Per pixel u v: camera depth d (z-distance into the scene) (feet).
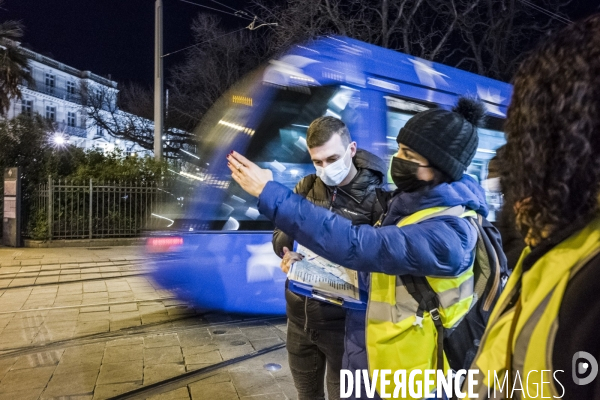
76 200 41.14
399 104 16.84
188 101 79.77
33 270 27.09
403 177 5.19
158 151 47.85
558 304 2.57
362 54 16.72
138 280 24.06
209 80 77.15
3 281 23.86
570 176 2.62
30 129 46.65
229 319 16.98
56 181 40.91
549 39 2.90
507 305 3.18
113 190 41.29
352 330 6.04
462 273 4.83
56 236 39.55
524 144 2.85
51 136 47.85
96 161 45.91
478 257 5.15
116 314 17.69
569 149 2.60
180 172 17.83
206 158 16.61
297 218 4.75
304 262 6.60
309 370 7.25
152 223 17.53
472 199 5.10
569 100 2.61
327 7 51.29
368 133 15.92
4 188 39.47
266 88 16.34
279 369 12.39
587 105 2.56
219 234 15.71
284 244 7.58
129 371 12.17
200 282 15.93
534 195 2.84
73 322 16.63
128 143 107.86
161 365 12.60
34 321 16.74
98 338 14.89
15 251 35.91
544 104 2.73
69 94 137.08
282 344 14.37
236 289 15.52
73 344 14.28
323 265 6.35
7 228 39.17
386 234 4.63
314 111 15.99
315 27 52.29
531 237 2.99
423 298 4.88
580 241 2.66
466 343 4.91
